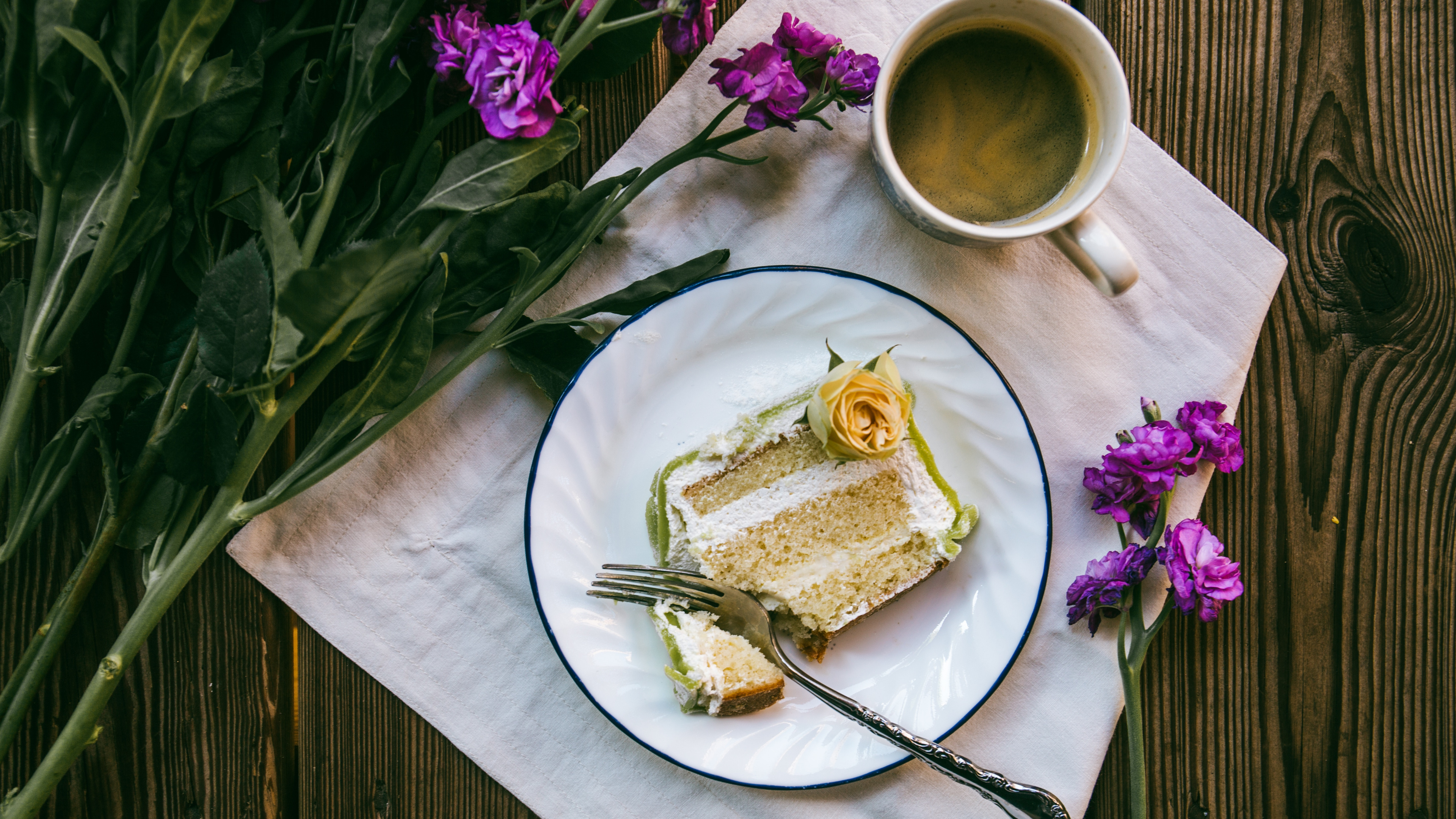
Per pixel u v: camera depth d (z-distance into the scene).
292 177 0.53
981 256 0.56
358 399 0.50
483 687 0.56
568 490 0.54
